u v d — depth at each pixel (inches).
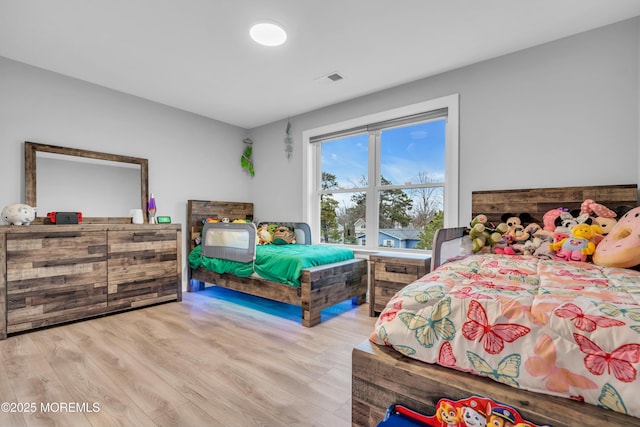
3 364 72.3
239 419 53.3
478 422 31.9
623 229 67.9
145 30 82.9
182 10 74.4
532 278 49.7
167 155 141.9
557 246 79.1
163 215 140.6
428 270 99.4
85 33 84.3
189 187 150.5
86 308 104.0
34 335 90.5
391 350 40.5
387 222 129.9
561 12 76.0
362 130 132.0
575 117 86.0
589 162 83.9
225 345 83.7
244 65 103.0
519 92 94.5
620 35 79.9
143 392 61.1
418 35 85.8
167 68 105.1
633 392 26.3
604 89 81.9
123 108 127.0
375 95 126.9
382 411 38.8
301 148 154.2
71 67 105.0
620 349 27.6
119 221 124.2
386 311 42.3
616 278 49.6
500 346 32.7
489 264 65.1
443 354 36.0
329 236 149.6
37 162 104.9
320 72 108.3
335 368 71.4
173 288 128.0
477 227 91.3
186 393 60.9
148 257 120.6
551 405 29.0
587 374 28.5
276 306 121.6
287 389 62.6
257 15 76.4
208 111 149.9
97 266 107.0
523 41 89.4
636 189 76.3
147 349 80.8
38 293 94.4
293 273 102.7
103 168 120.8
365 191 136.3
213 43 89.4
